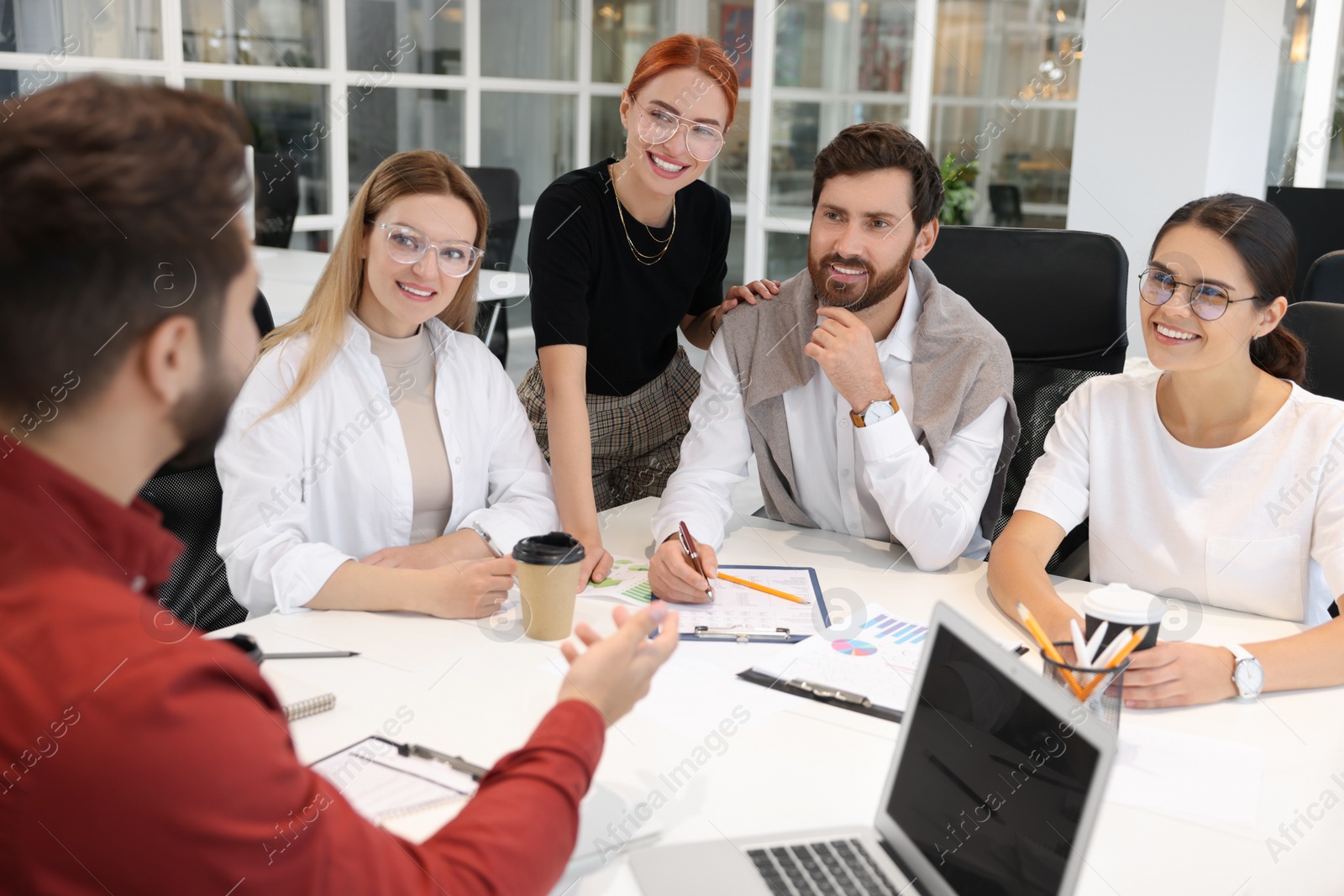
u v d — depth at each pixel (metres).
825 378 1.76
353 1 4.94
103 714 0.51
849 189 1.62
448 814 0.91
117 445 0.53
